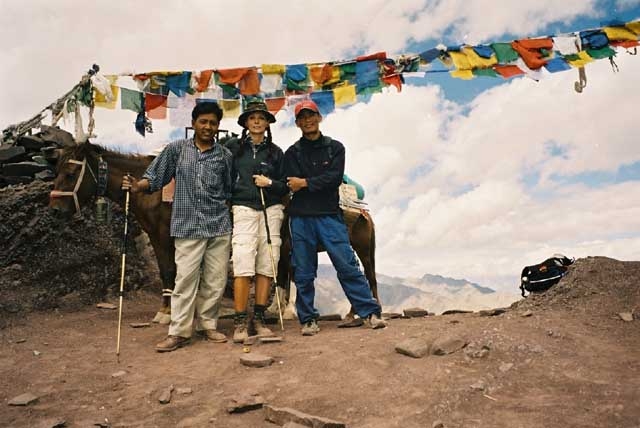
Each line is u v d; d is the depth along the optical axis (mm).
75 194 6195
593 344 3957
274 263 5430
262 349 4617
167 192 6129
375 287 6996
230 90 7551
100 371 4234
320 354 4281
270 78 7531
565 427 2709
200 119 5223
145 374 4121
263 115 5449
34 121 8977
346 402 3291
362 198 7180
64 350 4930
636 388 3092
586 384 3225
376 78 7520
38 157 8922
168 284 6379
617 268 5418
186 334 4984
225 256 5324
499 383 3363
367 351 4234
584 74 7496
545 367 3553
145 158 6691
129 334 5645
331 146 5516
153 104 7379
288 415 3059
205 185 5160
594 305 4918
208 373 4047
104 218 6492
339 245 5434
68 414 3367
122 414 3354
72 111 7078
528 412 2928
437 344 4051
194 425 3133
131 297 8266
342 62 7496
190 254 5051
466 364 3756
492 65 7539
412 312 6645
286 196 6215
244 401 3342
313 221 5441
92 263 8031
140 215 6344
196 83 7457
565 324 4484
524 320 4691
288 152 5605
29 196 8023
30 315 6539
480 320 5031
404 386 3453
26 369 4289
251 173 5387
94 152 6355
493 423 2834
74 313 6973
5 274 7273
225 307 8156
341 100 7512
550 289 5551
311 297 5395
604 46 7461
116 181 6406
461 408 3053
